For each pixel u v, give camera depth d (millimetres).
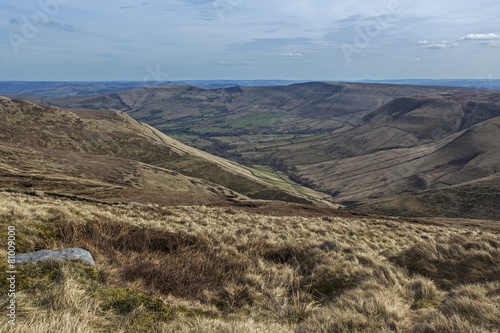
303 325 4258
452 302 4430
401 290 5590
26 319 3166
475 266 6344
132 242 7941
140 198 40938
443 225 32438
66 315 3170
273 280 6516
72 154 103188
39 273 4281
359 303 4742
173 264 6637
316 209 39656
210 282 6172
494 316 3734
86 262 5012
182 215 18359
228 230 13641
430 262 7105
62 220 7922
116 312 3848
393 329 3967
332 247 8938
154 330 3537
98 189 47438
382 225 20016
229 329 3674
